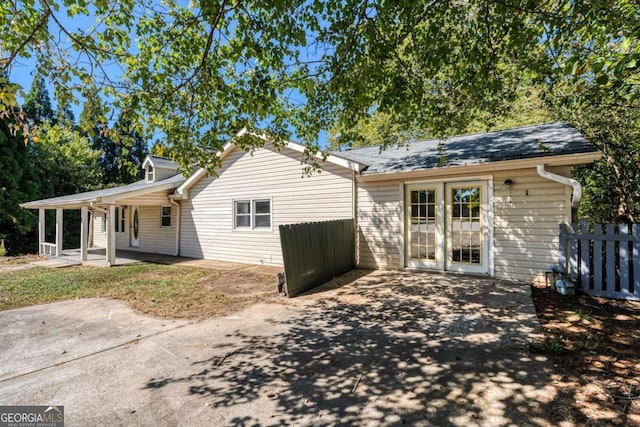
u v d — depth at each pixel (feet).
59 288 23.06
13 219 51.39
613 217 27.63
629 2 10.89
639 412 7.61
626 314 14.43
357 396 8.81
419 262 25.54
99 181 80.69
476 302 16.88
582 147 18.61
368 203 27.55
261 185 33.71
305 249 21.44
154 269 30.86
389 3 10.76
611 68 11.99
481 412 7.88
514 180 21.49
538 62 13.53
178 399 8.92
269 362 11.02
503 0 11.39
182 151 14.75
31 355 11.97
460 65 14.70
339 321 14.96
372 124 36.45
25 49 9.64
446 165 22.21
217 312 16.96
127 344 12.86
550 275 19.76
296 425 7.68
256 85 12.39
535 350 11.02
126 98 11.89
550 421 7.44
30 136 11.28
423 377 9.63
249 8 10.64
